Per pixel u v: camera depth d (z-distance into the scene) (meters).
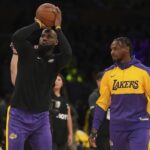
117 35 25.14
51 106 12.63
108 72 10.69
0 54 23.83
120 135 10.53
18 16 24.88
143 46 24.70
